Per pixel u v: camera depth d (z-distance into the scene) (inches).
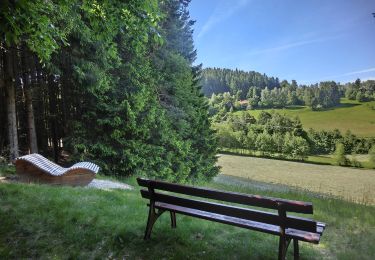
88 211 211.9
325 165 2475.4
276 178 1577.3
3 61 468.4
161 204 180.5
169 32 788.0
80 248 161.6
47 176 334.3
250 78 5644.7
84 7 243.1
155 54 689.6
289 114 4623.5
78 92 510.0
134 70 554.3
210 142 901.8
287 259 159.2
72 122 511.2
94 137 521.7
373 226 250.1
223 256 155.5
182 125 692.1
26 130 634.8
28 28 219.9
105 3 235.0
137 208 234.5
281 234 134.6
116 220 198.1
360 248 186.2
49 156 651.5
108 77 501.4
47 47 254.5
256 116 4419.3
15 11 197.3
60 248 160.7
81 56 466.0
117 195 271.9
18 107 625.9
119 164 530.9
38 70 554.3
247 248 167.5
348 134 3211.1
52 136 649.6
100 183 395.5
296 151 2886.3
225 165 2161.7
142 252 159.3
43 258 151.1
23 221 187.5
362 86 5007.4
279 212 131.6
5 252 152.6
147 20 253.3
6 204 215.9
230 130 3555.6
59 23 381.7
